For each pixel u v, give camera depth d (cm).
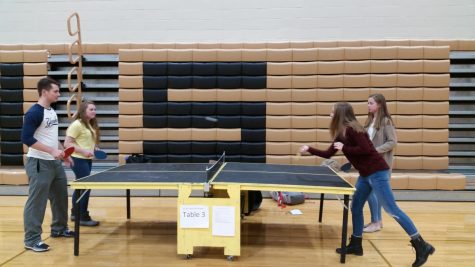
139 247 373
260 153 607
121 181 341
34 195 351
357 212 349
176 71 606
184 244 339
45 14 721
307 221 464
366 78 587
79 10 717
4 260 336
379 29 684
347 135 329
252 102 606
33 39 725
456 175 563
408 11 679
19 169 605
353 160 334
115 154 687
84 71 681
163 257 347
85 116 419
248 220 468
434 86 580
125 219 470
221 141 609
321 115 598
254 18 700
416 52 581
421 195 557
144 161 593
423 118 582
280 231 426
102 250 363
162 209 516
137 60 609
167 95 609
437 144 582
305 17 693
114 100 677
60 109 686
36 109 342
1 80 621
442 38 677
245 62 603
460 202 552
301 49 595
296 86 598
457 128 653
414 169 589
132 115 612
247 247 375
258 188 333
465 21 671
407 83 581
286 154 604
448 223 454
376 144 388
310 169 427
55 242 384
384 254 358
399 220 320
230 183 336
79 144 419
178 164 466
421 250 314
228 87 605
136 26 714
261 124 604
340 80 591
